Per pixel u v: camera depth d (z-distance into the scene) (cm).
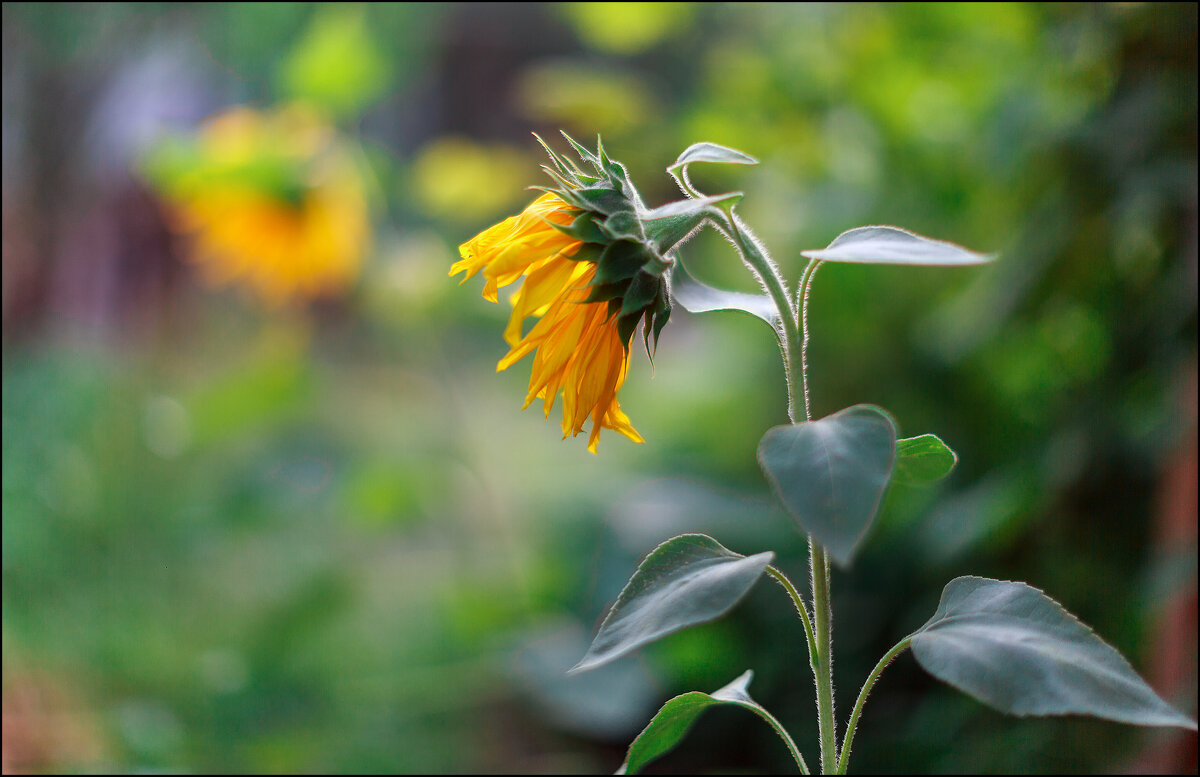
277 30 412
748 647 224
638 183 291
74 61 404
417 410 401
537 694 236
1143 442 173
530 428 485
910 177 231
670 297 110
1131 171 168
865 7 246
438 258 311
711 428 284
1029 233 184
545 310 112
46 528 282
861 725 207
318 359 424
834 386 245
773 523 233
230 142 288
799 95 253
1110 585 183
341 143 301
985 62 224
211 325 458
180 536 306
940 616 103
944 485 214
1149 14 169
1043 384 212
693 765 222
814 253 103
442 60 747
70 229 425
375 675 256
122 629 258
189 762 214
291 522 324
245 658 251
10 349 398
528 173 357
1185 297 164
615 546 250
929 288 236
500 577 287
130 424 329
